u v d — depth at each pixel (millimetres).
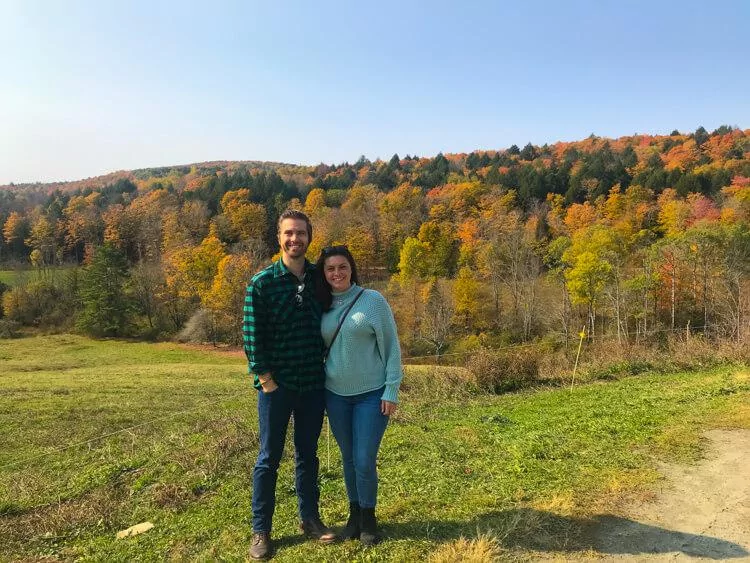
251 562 3291
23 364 36781
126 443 9414
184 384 20688
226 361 41219
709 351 11641
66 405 15719
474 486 4289
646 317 37344
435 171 111000
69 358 42219
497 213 67750
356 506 3445
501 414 7523
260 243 67062
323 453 6164
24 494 6402
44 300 60219
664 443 5051
